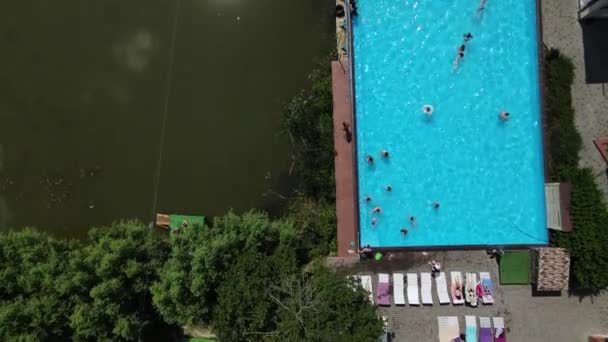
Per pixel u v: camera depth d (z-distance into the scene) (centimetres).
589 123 1706
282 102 1866
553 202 1655
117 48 1898
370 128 1797
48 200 1894
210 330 1783
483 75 1770
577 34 1711
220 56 1884
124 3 1894
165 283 1617
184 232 1683
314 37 1858
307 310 1556
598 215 1583
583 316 1723
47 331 1645
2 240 1650
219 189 1880
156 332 1820
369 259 1783
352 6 1761
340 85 1805
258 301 1625
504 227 1764
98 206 1892
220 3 1878
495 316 1747
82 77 1911
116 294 1636
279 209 1859
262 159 1873
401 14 1788
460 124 1780
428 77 1784
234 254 1670
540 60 1703
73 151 1903
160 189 1884
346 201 1794
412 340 1761
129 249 1644
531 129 1753
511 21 1755
